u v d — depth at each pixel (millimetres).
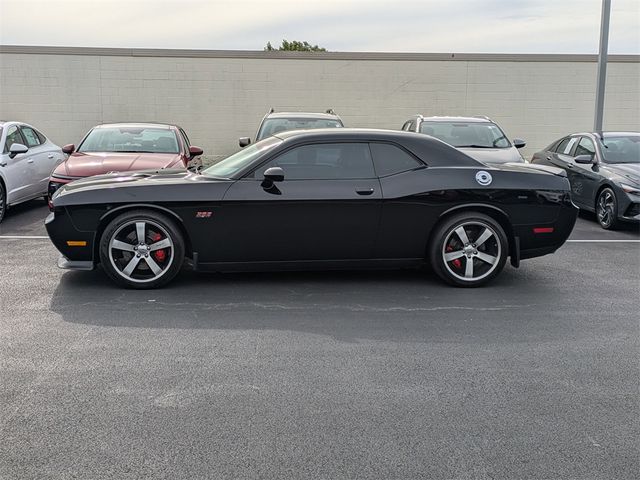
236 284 6371
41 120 17391
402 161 6312
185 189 6035
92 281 6410
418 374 4207
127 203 5969
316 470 3053
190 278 6574
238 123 17734
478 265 6402
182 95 17531
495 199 6281
